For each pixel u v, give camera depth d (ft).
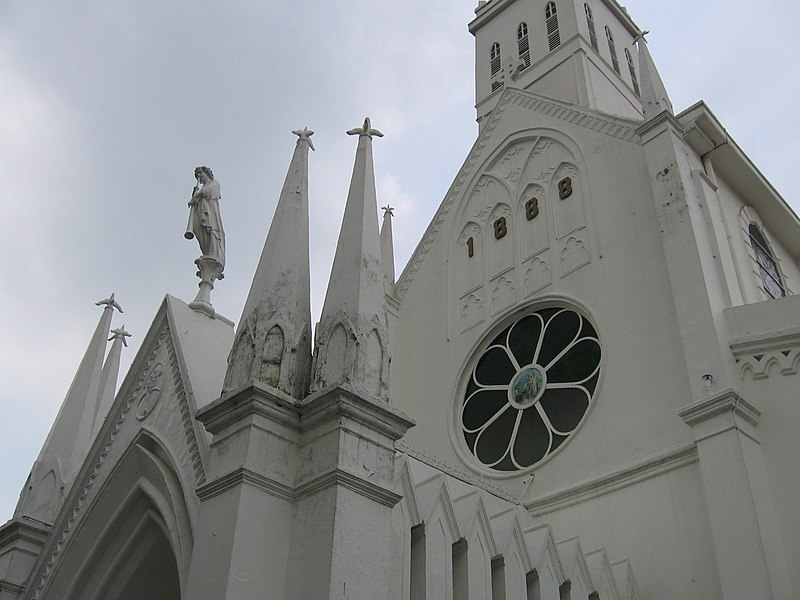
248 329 39.01
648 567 56.34
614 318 70.13
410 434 80.33
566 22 108.27
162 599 49.70
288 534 33.94
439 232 96.02
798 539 50.88
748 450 53.78
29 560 54.39
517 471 69.21
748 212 81.15
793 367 56.65
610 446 64.13
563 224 80.94
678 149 72.84
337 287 39.96
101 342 66.33
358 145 46.34
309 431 36.35
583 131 84.33
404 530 39.52
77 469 59.26
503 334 80.33
